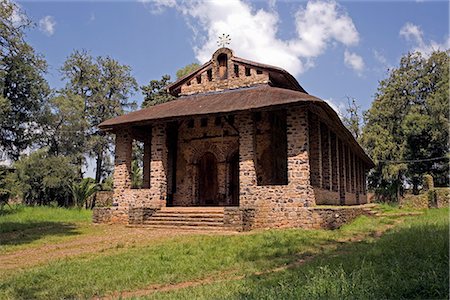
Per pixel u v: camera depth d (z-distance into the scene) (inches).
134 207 757.9
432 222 555.8
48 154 1348.4
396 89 1825.8
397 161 1672.0
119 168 812.0
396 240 404.8
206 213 699.4
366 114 1878.7
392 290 235.8
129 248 487.2
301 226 630.5
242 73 850.1
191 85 903.7
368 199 1749.5
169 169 907.4
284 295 233.9
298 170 650.8
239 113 676.1
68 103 1449.3
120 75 1769.2
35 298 282.8
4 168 1033.5
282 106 633.0
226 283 293.6
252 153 692.7
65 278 335.6
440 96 1611.7
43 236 619.2
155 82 1656.0
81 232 665.0
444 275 248.5
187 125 916.0
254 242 487.8
